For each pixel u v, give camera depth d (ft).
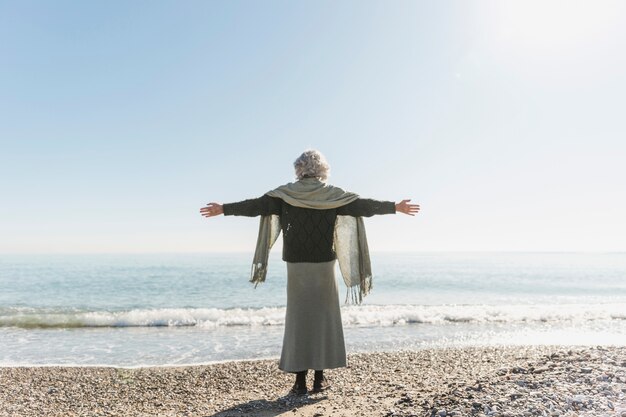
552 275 153.89
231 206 14.53
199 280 116.88
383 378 20.61
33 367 26.17
